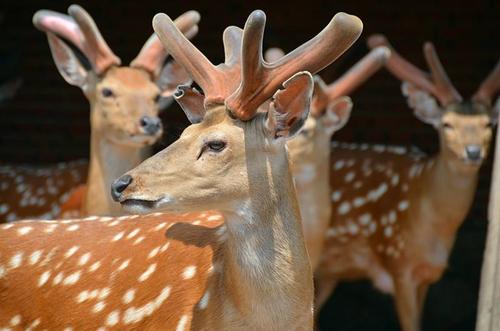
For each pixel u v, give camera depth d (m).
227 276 6.94
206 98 6.86
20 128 17.31
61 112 17.27
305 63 6.75
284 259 6.86
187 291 7.14
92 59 10.89
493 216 7.64
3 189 13.59
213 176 6.66
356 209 13.51
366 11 16.83
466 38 16.58
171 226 7.60
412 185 13.04
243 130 6.73
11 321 7.84
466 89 16.59
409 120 16.59
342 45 6.77
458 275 15.09
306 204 11.58
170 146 6.74
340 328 15.08
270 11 17.03
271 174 6.79
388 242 13.20
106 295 7.48
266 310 6.86
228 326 6.91
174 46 7.05
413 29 16.72
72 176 13.34
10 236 8.09
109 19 17.34
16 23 17.30
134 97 10.68
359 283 15.25
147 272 7.40
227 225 6.89
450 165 12.45
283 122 6.77
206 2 17.14
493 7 16.53
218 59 17.11
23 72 17.28
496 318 7.35
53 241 7.98
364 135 16.70
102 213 10.82
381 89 16.66
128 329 7.29
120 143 10.73
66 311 7.60
